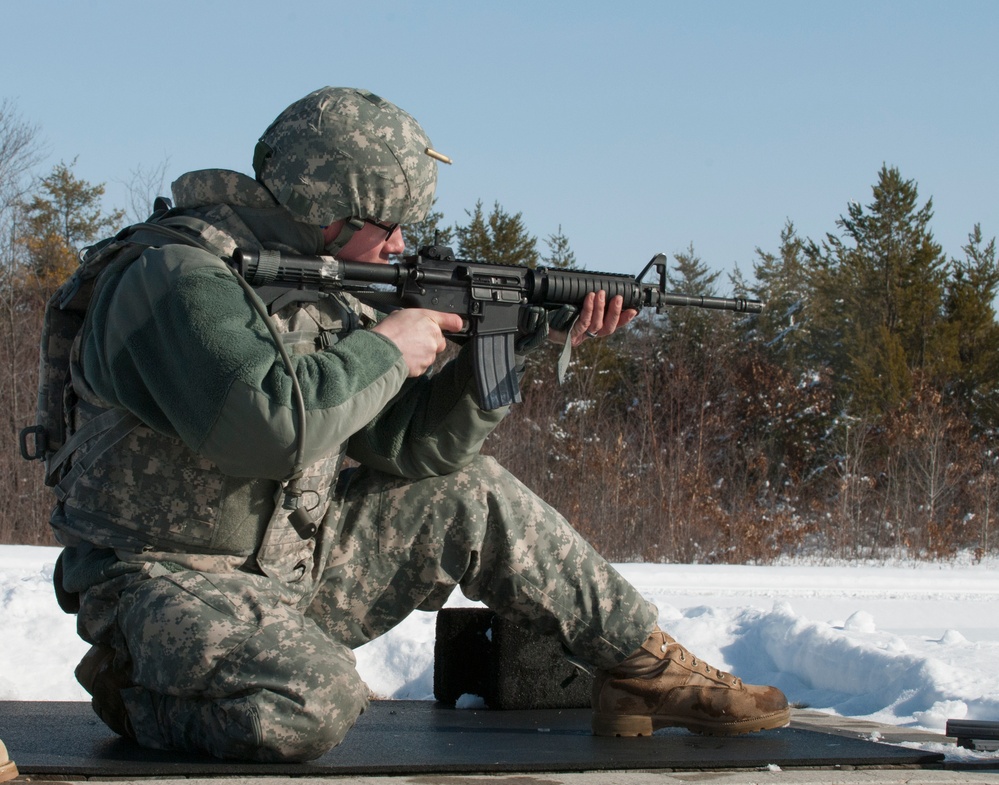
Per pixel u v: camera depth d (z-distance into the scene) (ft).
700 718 10.19
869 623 19.98
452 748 9.14
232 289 8.27
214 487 8.52
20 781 7.30
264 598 8.47
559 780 8.18
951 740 10.81
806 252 129.29
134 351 8.15
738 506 72.28
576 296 11.10
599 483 62.08
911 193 125.90
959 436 87.25
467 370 10.07
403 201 9.62
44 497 51.78
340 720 8.06
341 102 9.36
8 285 67.36
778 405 91.86
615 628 10.19
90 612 8.76
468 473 10.15
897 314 120.16
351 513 10.07
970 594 34.50
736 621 19.43
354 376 8.38
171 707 8.34
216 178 9.25
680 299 12.14
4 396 54.80
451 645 12.56
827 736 10.51
